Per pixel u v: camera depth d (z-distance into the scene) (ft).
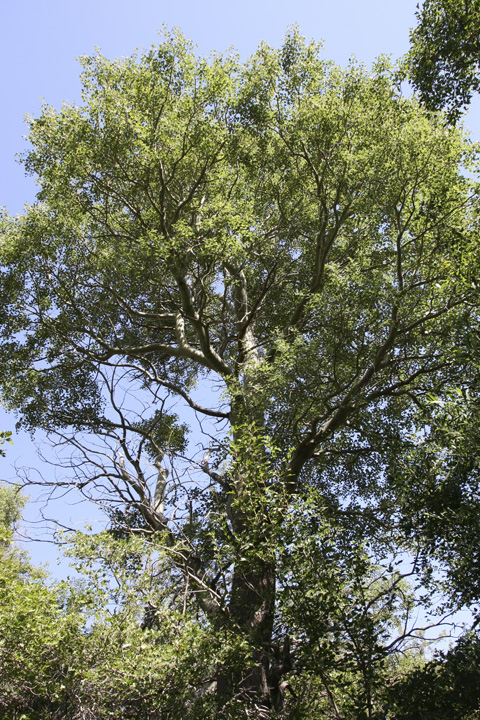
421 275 35.47
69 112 39.65
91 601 24.64
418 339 32.89
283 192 45.65
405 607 25.94
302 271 47.29
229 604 27.35
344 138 41.37
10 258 43.98
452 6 31.14
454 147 35.53
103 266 43.09
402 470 28.30
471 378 26.37
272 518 25.16
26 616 22.35
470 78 31.81
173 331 50.06
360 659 22.25
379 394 33.32
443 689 20.84
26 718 21.50
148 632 24.26
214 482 38.19
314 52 44.50
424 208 36.42
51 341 46.52
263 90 44.01
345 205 42.91
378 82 41.50
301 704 24.27
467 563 23.03
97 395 47.26
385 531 30.48
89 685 22.33
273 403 34.24
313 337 36.50
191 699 23.15
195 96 41.34
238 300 47.26
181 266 39.70
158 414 46.44
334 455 40.06
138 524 39.50
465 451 23.98
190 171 43.27
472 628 22.81
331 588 22.33
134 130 38.27
